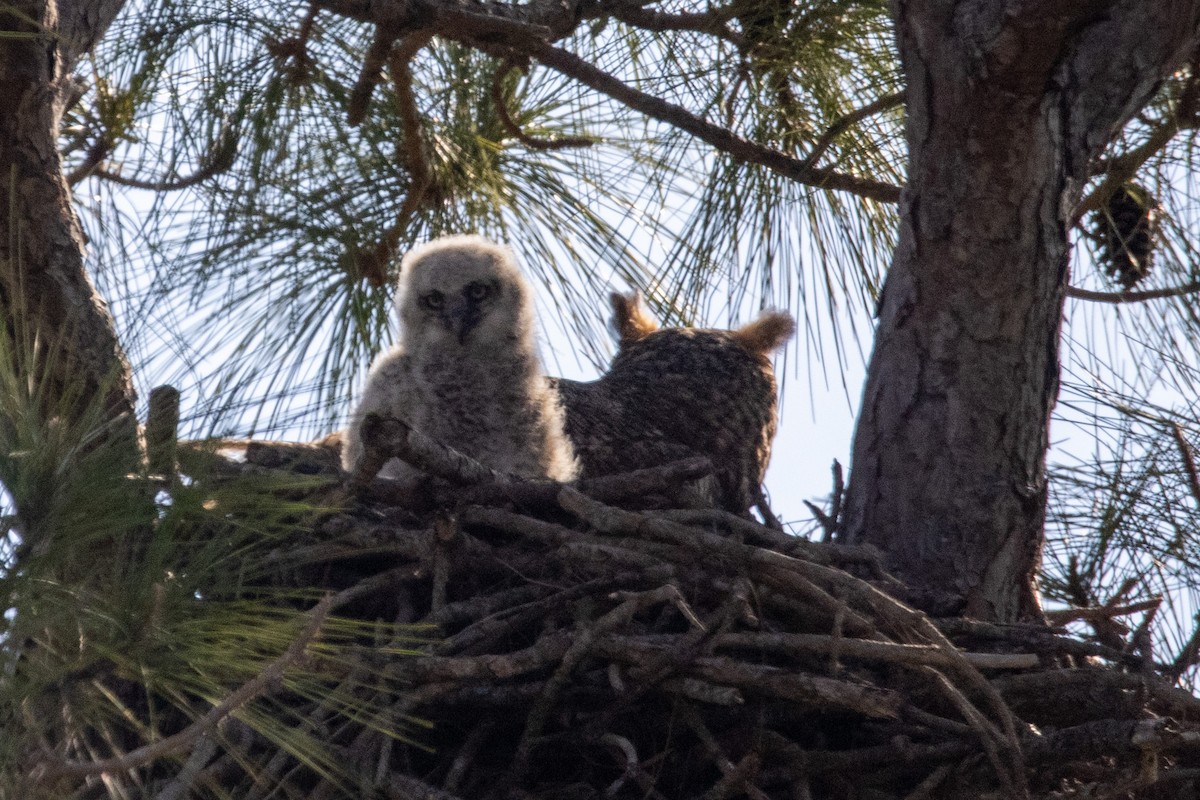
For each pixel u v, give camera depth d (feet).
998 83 28.35
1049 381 30.71
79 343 25.25
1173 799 26.61
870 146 35.37
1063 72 28.55
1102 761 26.17
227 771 23.48
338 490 25.91
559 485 27.17
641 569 25.84
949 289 30.22
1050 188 29.30
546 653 24.11
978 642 26.94
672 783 25.86
